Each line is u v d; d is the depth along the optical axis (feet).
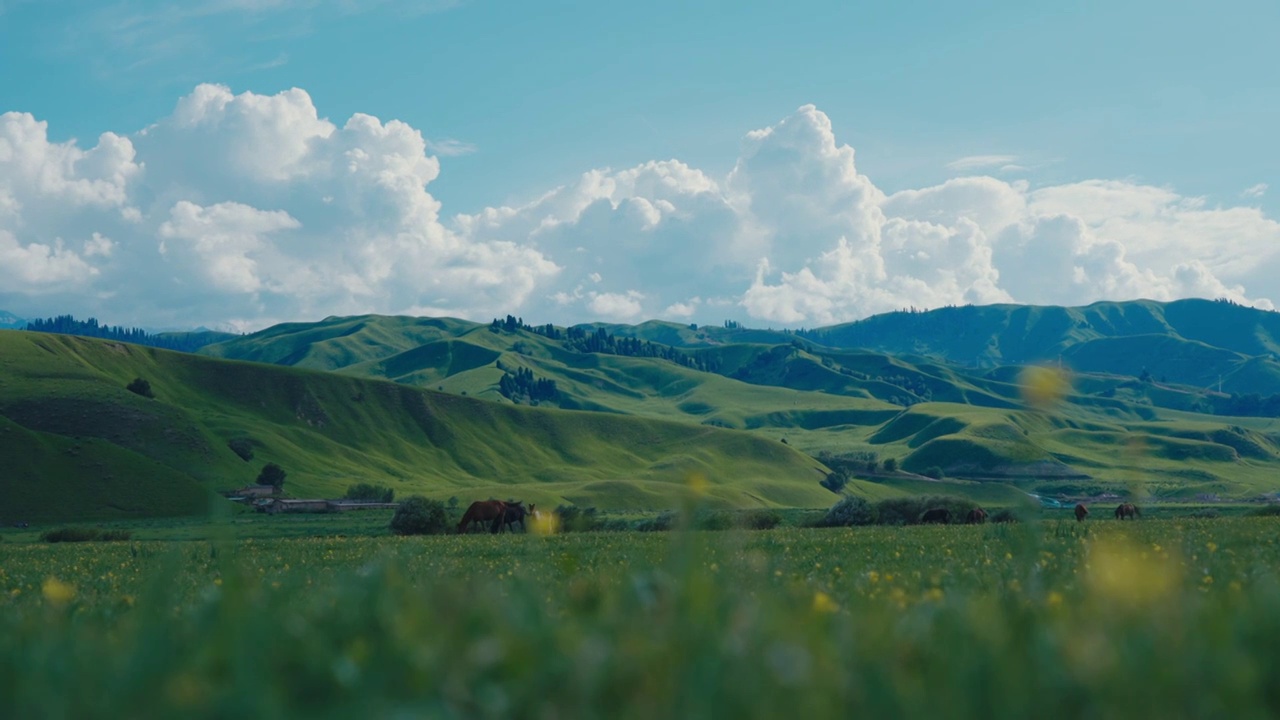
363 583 18.90
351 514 583.99
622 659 10.51
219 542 17.49
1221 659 10.30
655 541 95.40
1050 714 9.57
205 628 14.48
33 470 528.63
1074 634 12.91
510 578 39.93
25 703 8.86
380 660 11.06
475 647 10.90
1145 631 12.85
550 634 12.10
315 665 11.03
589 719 9.25
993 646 11.77
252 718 8.62
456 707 9.57
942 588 28.63
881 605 21.81
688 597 14.34
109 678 10.18
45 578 60.08
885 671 10.55
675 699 9.36
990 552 50.49
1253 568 30.55
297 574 49.67
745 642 11.68
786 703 9.23
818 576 37.81
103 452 568.00
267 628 12.96
